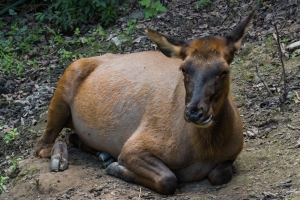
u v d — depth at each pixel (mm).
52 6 18844
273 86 12766
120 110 10859
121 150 10914
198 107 8508
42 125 13789
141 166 9773
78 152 12117
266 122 11570
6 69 16750
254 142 11070
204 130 9336
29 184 10680
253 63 13750
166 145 9758
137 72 11086
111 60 12070
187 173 9867
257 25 15312
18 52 17859
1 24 19188
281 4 15727
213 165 9828
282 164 9930
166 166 9750
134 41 16531
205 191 9508
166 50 9391
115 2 18172
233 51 9141
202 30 16266
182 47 9211
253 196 8992
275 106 12039
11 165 12172
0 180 11281
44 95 15172
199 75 8703
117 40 16750
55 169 10844
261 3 16125
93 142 11539
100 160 11320
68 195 9867
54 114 12195
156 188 9562
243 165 10273
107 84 11383
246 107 12383
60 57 17156
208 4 17297
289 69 13125
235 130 9664
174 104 9953
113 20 17984
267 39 14445
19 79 16344
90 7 18250
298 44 13719
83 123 11656
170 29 16688
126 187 9898
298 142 10477
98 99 11367
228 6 16703
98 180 10289
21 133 13648
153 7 17422
